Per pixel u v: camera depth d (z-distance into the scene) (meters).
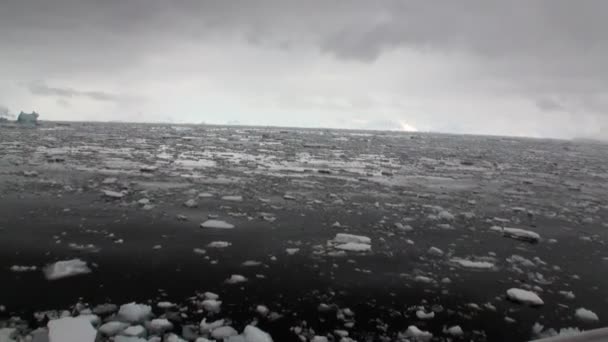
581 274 7.62
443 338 5.35
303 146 33.19
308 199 12.67
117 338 4.87
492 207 12.95
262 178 16.12
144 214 10.07
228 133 48.47
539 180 19.47
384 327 5.52
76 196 11.59
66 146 24.73
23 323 5.20
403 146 38.47
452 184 17.09
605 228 10.84
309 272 7.11
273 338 5.18
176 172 16.59
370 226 10.03
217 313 5.68
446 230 10.02
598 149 47.94
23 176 14.18
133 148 25.59
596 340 3.03
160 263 7.17
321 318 5.68
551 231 10.39
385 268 7.45
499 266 7.82
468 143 47.62
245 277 6.78
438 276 7.22
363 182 16.34
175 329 5.27
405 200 13.27
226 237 8.66
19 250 7.44
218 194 12.72
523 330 5.61
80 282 6.34
